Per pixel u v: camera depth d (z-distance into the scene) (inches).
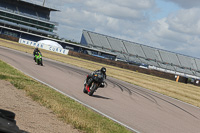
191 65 3875.5
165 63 3786.9
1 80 396.8
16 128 73.6
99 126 242.1
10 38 2696.9
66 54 2476.6
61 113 255.1
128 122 315.3
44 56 1486.2
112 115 337.1
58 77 651.5
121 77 1184.8
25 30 3649.1
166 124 353.4
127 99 530.0
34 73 616.7
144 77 1577.3
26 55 1224.8
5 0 3708.2
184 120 417.7
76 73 880.3
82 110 303.4
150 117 381.7
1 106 233.3
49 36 3789.4
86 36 3836.1
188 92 1091.9
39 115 232.7
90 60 2343.8
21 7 3818.9
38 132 180.2
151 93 766.5
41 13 3971.5
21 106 252.2
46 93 360.5
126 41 3998.5
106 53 3496.6
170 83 1509.6
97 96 488.7
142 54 3831.2
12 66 637.9
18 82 397.4
